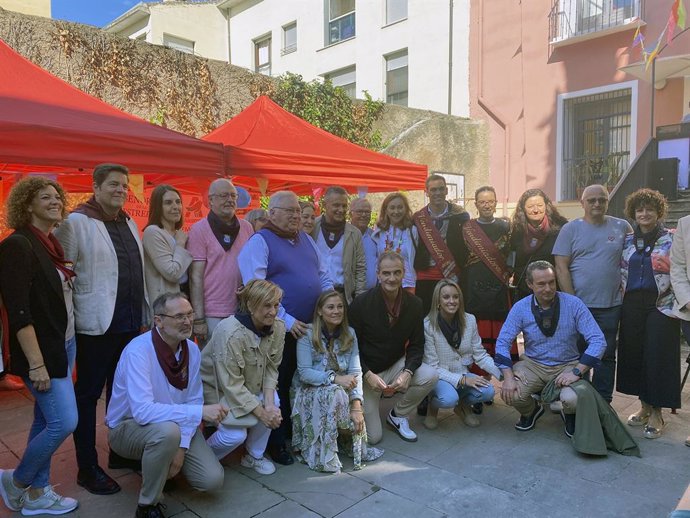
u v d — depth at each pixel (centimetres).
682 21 737
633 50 934
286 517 271
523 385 371
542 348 372
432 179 455
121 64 720
